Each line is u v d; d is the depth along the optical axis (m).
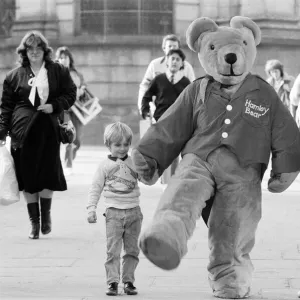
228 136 8.07
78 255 10.84
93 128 30.53
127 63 30.78
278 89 20.58
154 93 15.31
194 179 7.94
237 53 8.12
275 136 8.21
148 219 13.71
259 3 30.70
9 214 14.69
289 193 17.62
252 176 8.13
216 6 31.17
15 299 8.27
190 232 7.74
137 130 30.50
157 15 31.20
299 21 30.95
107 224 8.77
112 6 31.14
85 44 30.86
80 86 20.31
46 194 12.18
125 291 8.61
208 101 8.19
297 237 12.06
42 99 12.06
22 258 10.66
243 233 8.18
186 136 8.23
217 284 8.23
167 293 8.62
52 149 12.09
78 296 8.47
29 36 12.09
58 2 31.36
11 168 11.92
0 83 32.09
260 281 9.20
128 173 8.81
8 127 12.13
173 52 15.09
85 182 19.20
